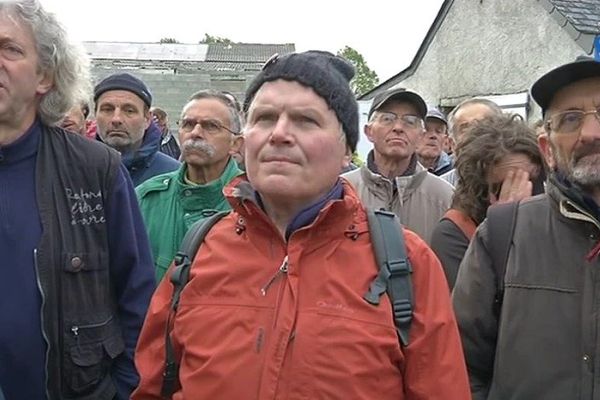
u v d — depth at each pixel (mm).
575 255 2113
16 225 2254
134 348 2521
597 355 2008
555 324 2082
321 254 1881
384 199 3969
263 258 1905
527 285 2158
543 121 2344
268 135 1875
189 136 3719
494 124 3100
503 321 2191
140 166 4617
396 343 1803
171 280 2029
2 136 2314
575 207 2107
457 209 3078
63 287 2297
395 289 1848
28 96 2301
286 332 1782
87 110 5559
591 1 11594
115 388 2465
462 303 2340
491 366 2332
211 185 3660
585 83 2152
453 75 14117
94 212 2428
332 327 1774
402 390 1857
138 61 26094
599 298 2037
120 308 2557
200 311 1905
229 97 3920
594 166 2098
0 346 2188
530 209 2273
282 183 1849
